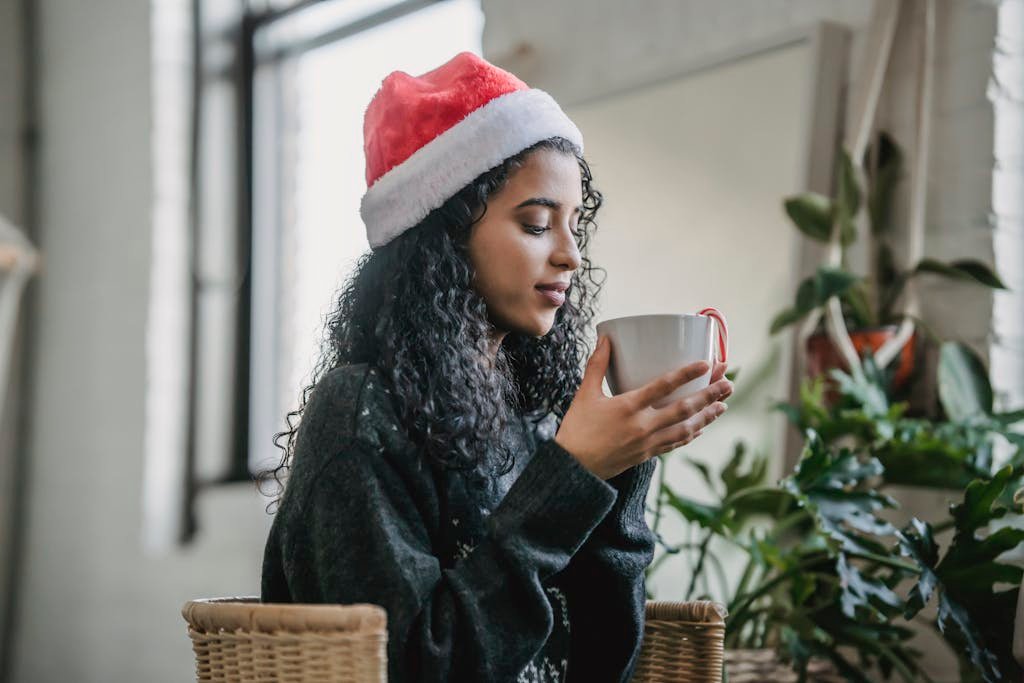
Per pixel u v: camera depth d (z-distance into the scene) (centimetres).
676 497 162
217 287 347
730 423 196
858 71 191
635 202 215
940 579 131
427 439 95
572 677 108
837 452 166
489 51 252
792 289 188
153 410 342
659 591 202
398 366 97
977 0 179
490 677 87
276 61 340
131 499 346
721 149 203
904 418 177
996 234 175
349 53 312
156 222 346
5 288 252
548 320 102
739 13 206
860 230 186
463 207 101
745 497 167
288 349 329
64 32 387
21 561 387
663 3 218
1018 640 124
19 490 388
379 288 105
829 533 138
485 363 103
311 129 323
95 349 365
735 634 165
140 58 354
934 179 182
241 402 340
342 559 89
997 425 158
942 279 179
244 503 323
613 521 104
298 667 82
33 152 395
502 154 99
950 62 181
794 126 193
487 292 102
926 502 174
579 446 90
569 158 103
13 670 386
